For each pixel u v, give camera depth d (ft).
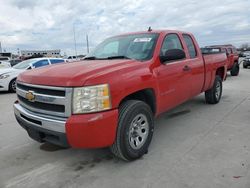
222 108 20.74
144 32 15.15
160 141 13.79
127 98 11.41
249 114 18.75
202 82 18.25
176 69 14.28
